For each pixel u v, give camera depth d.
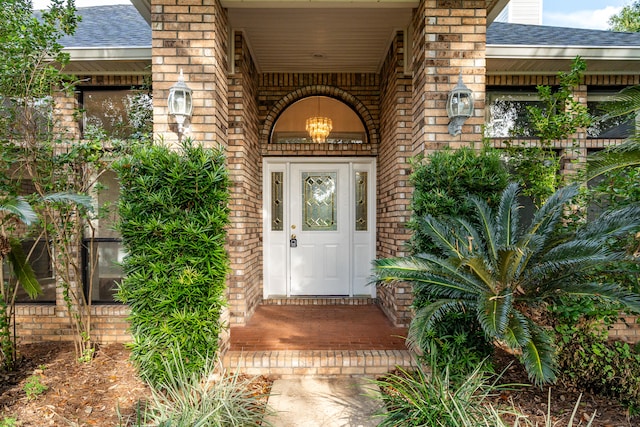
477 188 3.34
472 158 3.31
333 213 6.11
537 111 4.30
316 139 6.06
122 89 4.89
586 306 2.98
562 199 2.99
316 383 3.44
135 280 3.10
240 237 4.75
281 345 4.02
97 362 3.85
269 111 5.95
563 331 3.09
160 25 3.59
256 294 5.62
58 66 4.56
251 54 5.27
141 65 4.52
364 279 6.07
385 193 5.41
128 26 5.61
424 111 3.71
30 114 3.72
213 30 3.59
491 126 5.14
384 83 5.49
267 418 2.85
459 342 3.08
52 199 3.23
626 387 2.97
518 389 3.15
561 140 4.81
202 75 3.59
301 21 4.40
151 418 2.61
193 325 3.10
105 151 4.02
